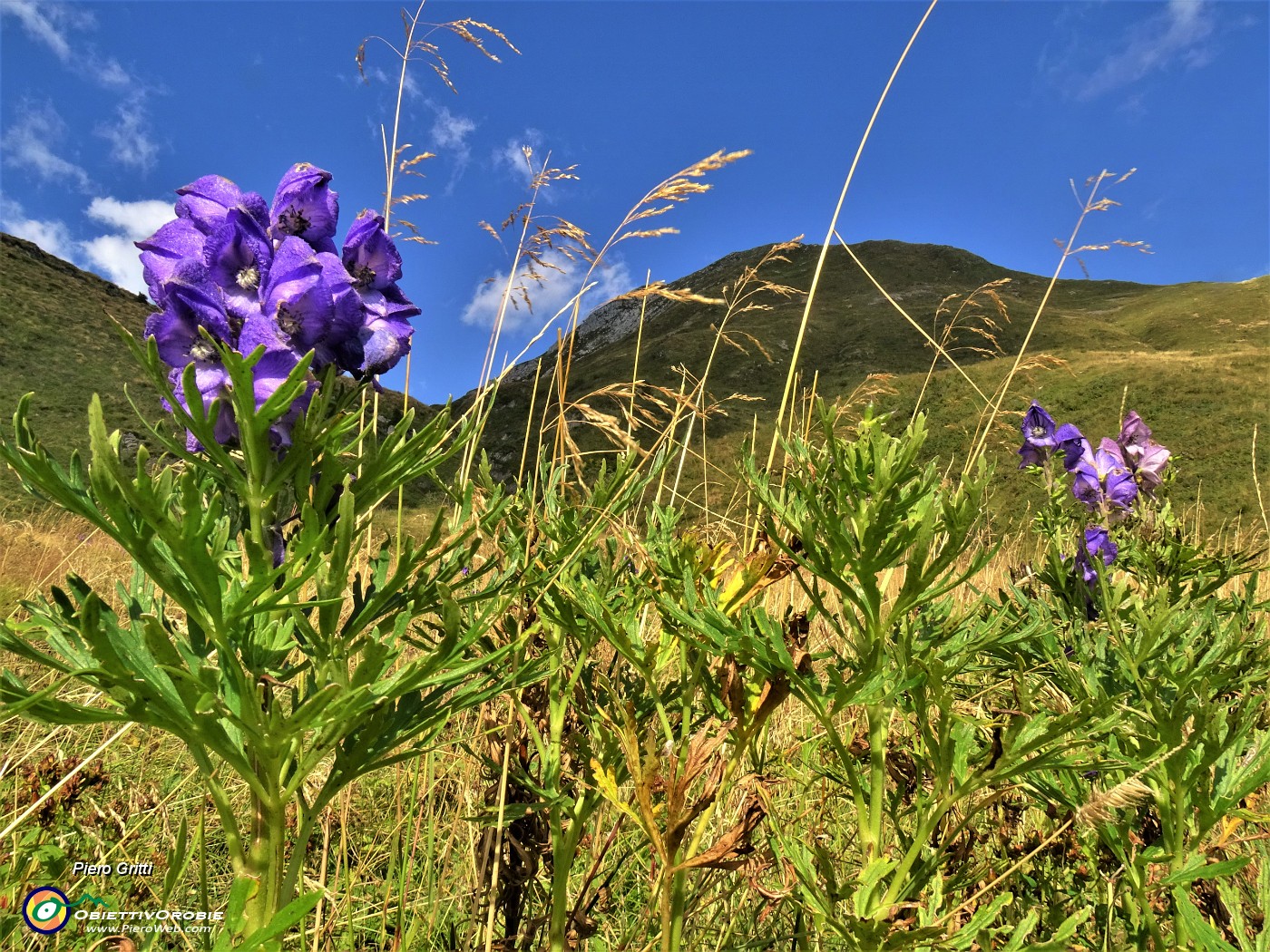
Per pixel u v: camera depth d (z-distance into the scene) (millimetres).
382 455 1492
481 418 2500
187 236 1517
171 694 1292
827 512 1697
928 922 1711
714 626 1808
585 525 2354
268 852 1350
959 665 1808
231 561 1409
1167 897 2234
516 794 2352
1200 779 1993
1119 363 53281
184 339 1441
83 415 43531
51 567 6320
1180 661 2281
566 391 2629
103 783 2678
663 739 2102
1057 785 2314
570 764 2365
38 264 69875
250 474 1359
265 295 1486
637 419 2463
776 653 1731
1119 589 2490
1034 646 2422
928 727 1789
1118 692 2236
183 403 1418
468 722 2793
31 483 1222
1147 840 2275
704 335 70500
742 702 1880
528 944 2205
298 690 1532
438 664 1435
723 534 2523
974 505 1631
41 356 53875
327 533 1381
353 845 2949
